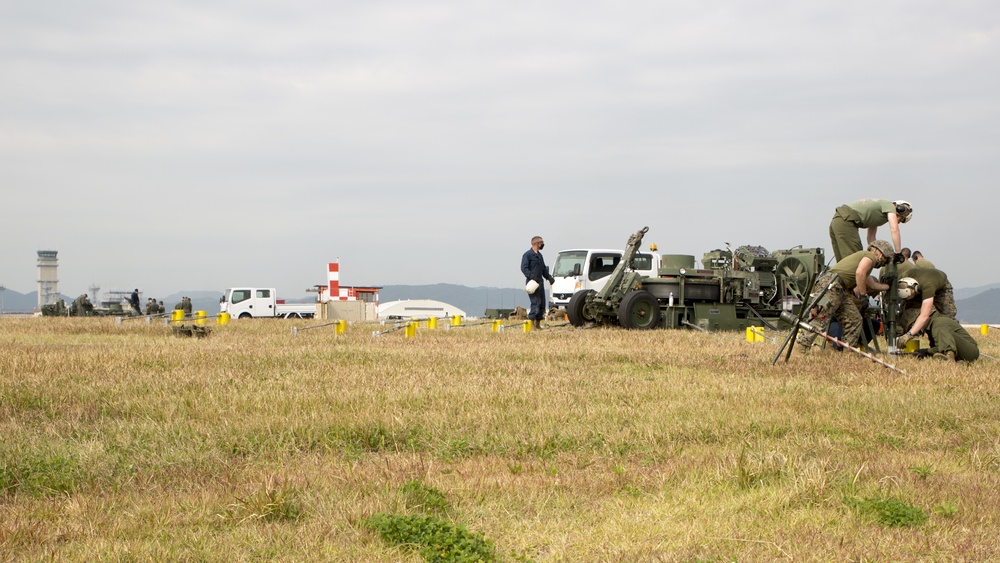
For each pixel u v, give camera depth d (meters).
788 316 20.59
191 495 4.72
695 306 20.81
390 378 9.23
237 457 5.79
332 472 5.20
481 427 6.58
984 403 7.67
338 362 10.91
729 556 3.71
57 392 7.89
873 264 11.54
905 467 5.30
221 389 8.23
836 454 5.68
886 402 7.61
